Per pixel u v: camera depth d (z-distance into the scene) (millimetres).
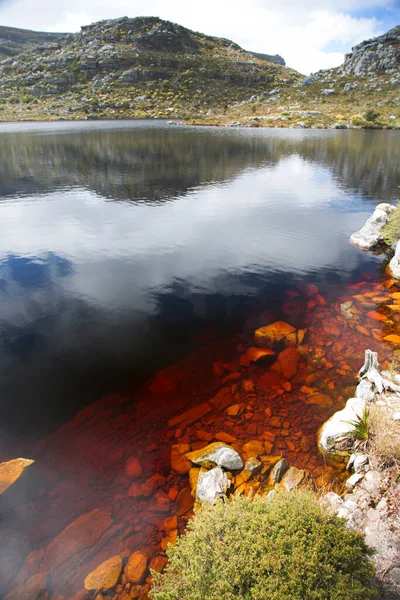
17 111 137625
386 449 5352
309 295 12414
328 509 4293
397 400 6617
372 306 11336
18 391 7988
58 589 4051
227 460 5602
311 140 63031
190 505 5082
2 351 9516
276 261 15367
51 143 57688
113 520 4895
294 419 6758
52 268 14805
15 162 41750
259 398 7402
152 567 4234
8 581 4168
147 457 6020
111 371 8625
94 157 44719
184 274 14219
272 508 3902
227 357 9023
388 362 8273
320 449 6000
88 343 9828
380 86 128500
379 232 17219
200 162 41625
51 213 22438
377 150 50156
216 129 88312
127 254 16203
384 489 4887
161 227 19750
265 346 9383
